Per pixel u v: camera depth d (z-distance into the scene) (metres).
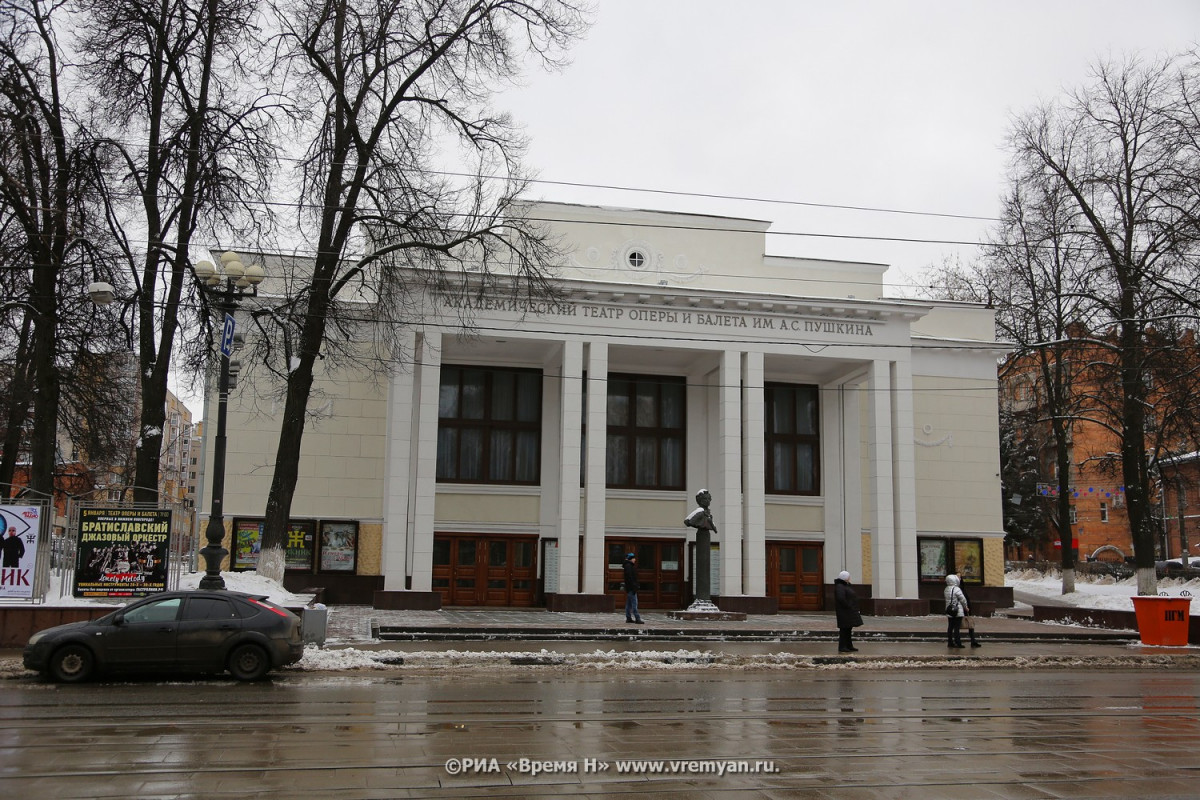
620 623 25.34
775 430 35.81
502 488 33.06
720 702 13.76
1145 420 34.09
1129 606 31.97
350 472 31.39
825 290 35.03
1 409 33.22
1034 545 66.81
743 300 31.33
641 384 35.16
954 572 36.03
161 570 18.84
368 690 14.37
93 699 13.10
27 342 28.94
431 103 26.19
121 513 18.84
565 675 16.97
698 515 28.00
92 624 15.13
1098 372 33.19
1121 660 21.80
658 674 17.44
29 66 22.86
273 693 13.91
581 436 32.78
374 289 27.72
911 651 22.17
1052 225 33.50
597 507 29.88
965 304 38.00
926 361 37.09
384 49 25.33
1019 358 44.31
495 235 26.36
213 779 8.48
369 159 25.48
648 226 34.00
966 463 36.81
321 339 27.25
